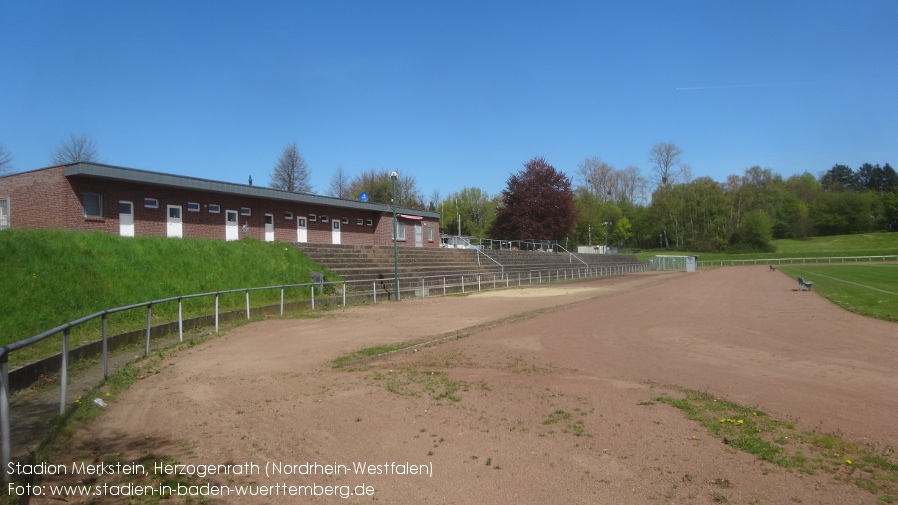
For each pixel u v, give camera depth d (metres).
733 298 26.61
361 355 11.59
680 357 11.58
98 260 17.48
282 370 10.51
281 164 62.12
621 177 115.38
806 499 4.90
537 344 13.33
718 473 5.47
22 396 8.42
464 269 40.41
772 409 7.69
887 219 113.56
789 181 127.75
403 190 84.31
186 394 8.72
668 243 108.06
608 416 7.33
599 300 25.78
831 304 22.91
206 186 27.55
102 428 7.02
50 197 22.97
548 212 71.06
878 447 6.20
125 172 24.03
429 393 8.55
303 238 34.56
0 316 12.28
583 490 5.12
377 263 33.09
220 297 19.67
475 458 5.93
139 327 14.42
